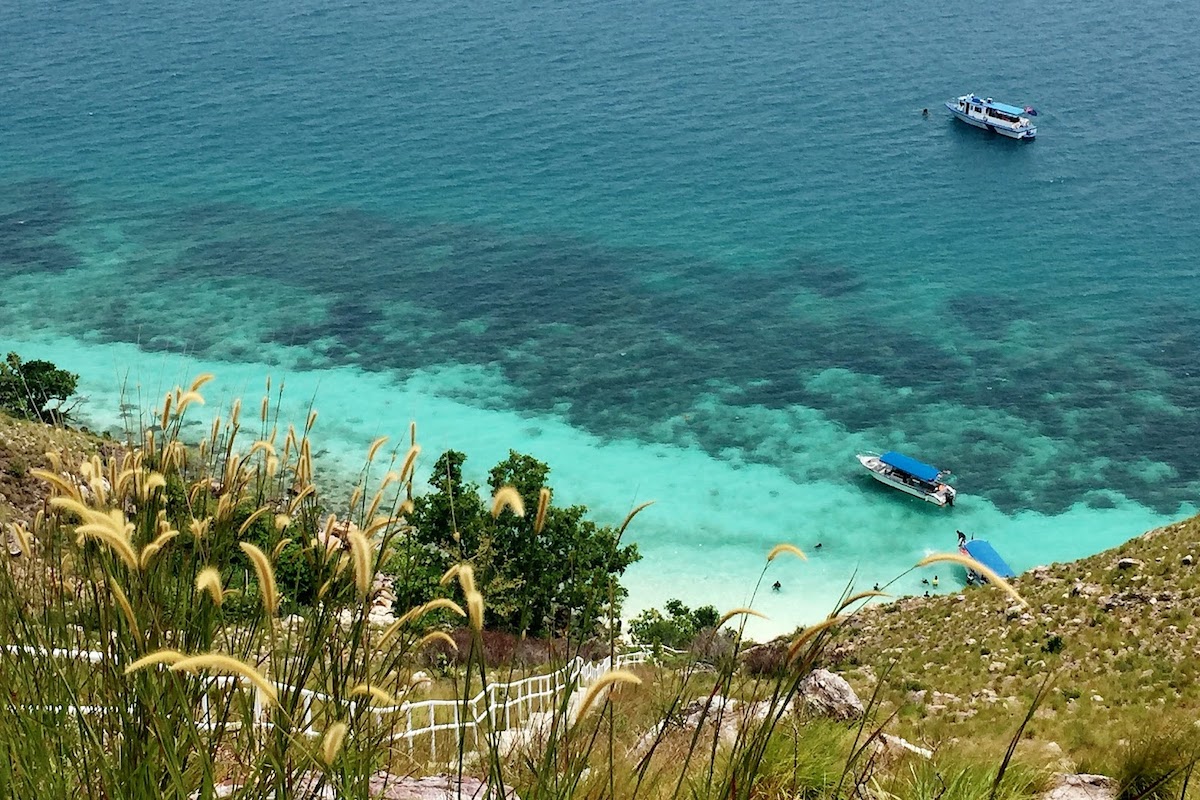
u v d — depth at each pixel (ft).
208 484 19.07
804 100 626.64
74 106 596.70
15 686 16.88
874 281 406.82
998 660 147.43
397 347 343.26
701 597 236.02
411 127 572.92
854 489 282.56
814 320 373.61
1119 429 314.55
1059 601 169.78
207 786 14.01
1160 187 504.43
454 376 327.67
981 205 485.15
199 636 16.21
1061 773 33.58
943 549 258.16
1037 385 336.70
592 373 333.62
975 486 289.12
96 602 16.43
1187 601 154.30
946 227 460.55
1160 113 603.67
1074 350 357.61
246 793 15.20
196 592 16.44
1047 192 500.74
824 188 500.74
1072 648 147.54
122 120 574.56
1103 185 508.53
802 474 288.30
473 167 516.32
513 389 322.75
